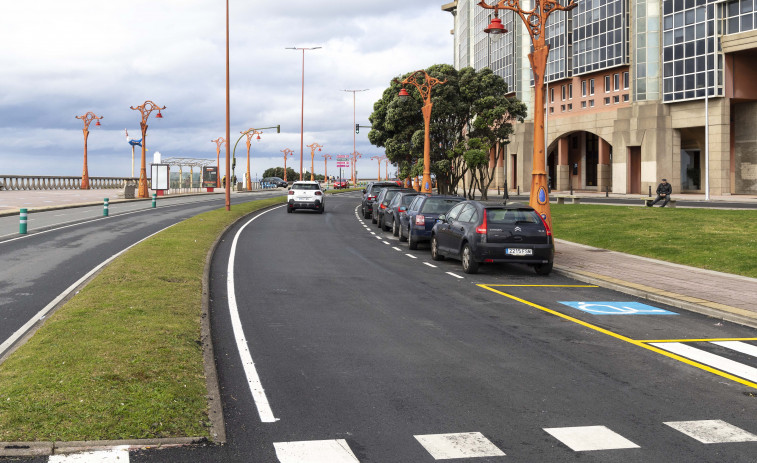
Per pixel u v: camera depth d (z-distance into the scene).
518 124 78.94
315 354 7.95
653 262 17.19
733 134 59.50
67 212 36.12
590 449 5.08
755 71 56.56
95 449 4.87
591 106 69.62
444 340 8.77
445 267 16.70
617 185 65.12
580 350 8.30
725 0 54.38
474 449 5.06
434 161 51.56
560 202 41.12
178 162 73.44
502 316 10.48
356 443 5.16
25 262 15.66
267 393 6.44
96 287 11.33
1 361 7.29
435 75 51.09
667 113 60.50
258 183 108.25
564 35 72.00
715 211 30.25
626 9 63.62
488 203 15.97
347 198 69.12
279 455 4.90
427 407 6.06
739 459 4.91
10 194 55.69
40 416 5.29
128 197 53.69
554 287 13.72
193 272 13.62
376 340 8.71
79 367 6.52
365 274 15.04
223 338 8.71
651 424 5.66
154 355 7.05
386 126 53.53
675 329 9.63
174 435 5.12
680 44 58.38
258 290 12.56
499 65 84.25
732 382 6.95
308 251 19.58
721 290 12.66
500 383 6.84
